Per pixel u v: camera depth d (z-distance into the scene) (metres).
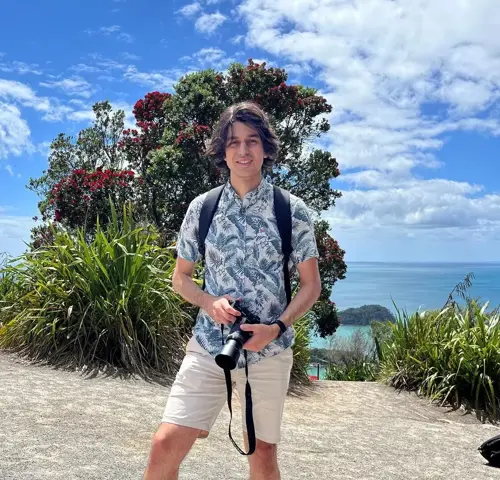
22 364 5.99
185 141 16.92
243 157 2.33
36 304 6.62
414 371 8.14
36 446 3.52
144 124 19.95
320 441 4.73
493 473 4.35
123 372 6.03
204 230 2.40
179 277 2.45
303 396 7.11
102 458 3.45
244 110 2.37
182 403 2.26
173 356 6.62
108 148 23.42
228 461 3.75
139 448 3.76
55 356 6.17
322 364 11.27
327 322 18.52
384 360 9.25
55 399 4.72
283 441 4.59
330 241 18.38
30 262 7.04
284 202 2.36
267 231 2.34
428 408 7.38
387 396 7.71
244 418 2.38
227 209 2.38
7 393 4.72
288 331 2.34
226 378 2.17
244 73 18.56
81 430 3.99
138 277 6.64
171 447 2.22
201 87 18.25
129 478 3.17
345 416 6.28
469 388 7.66
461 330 8.43
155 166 16.80
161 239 8.08
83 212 16.03
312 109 18.50
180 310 6.95
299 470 3.83
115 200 16.34
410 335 8.59
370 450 4.64
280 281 2.36
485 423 7.08
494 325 8.23
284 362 2.33
